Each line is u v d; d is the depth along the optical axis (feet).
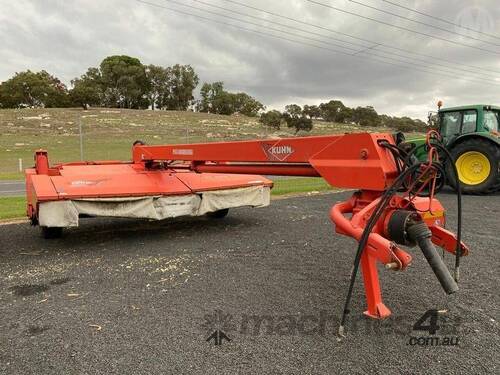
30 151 94.22
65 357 9.20
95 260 16.21
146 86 290.15
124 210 17.97
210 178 20.88
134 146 21.45
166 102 297.94
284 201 30.01
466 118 35.32
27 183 19.72
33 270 15.11
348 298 9.57
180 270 14.84
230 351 9.36
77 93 234.79
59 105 264.11
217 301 12.07
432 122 37.93
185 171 21.30
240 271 14.66
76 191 17.31
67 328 10.55
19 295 12.78
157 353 9.30
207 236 19.81
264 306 11.70
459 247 10.68
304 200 30.50
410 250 16.65
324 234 19.95
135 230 21.33
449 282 9.50
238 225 22.13
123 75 280.10
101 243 18.81
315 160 12.26
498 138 33.58
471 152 33.04
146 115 199.41
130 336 10.08
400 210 10.27
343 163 11.47
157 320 10.90
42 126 147.02
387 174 10.71
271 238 19.27
